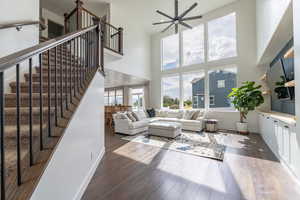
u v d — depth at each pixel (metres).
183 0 4.97
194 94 6.20
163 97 7.17
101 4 5.20
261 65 4.66
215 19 5.55
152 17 5.94
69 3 5.19
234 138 4.01
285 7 2.03
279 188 1.74
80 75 1.91
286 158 2.17
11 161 1.02
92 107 2.14
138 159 2.63
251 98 4.06
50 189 1.03
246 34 4.91
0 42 2.05
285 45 3.13
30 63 0.91
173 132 4.03
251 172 2.12
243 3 4.95
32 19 2.64
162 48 7.20
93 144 2.19
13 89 2.19
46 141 1.10
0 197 0.70
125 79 6.97
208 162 2.48
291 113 2.82
